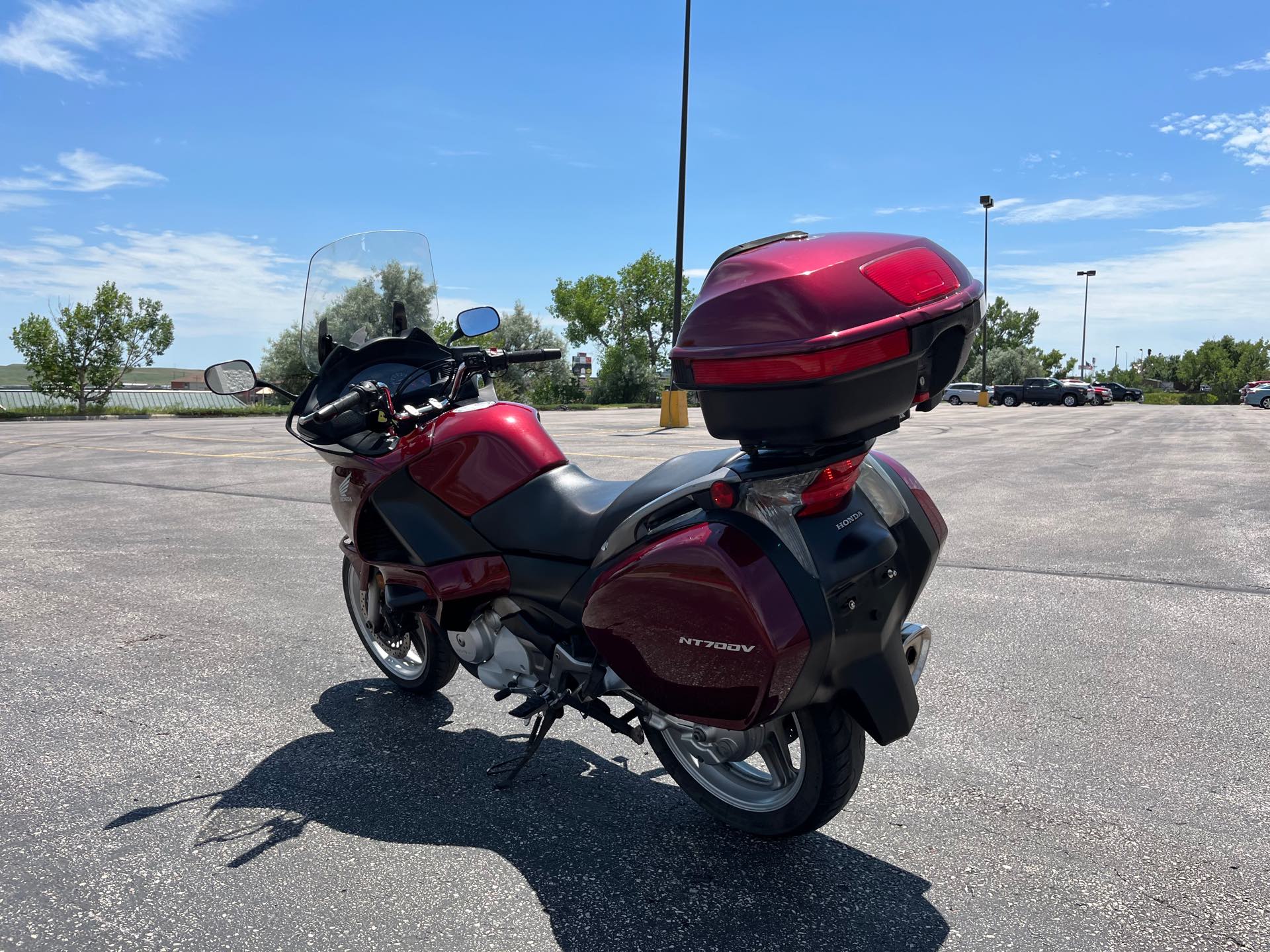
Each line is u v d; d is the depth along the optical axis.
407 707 3.83
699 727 2.55
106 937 2.29
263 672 4.25
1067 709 3.69
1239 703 3.71
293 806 2.98
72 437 19.78
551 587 2.80
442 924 2.35
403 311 3.77
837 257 2.07
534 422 3.10
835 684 2.36
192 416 34.28
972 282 2.18
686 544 2.28
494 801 3.02
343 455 3.25
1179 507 8.65
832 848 2.70
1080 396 48.16
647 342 73.75
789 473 2.16
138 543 7.20
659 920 2.37
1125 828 2.78
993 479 10.88
